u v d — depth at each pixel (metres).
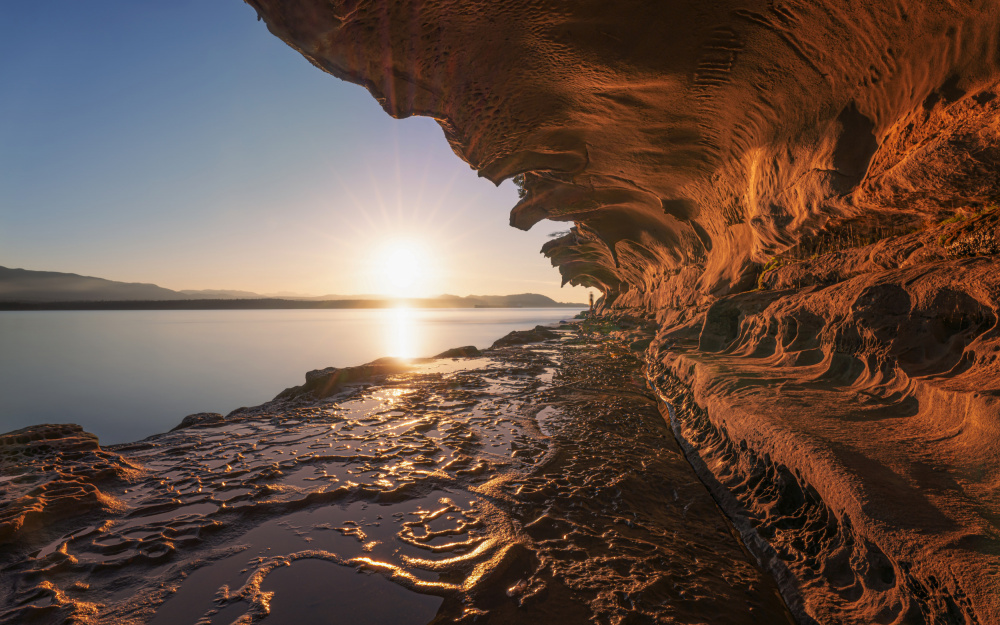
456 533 3.82
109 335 92.75
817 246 7.21
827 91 5.56
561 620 2.73
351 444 6.38
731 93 6.75
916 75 4.28
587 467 5.37
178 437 6.74
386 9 4.92
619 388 10.55
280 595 2.99
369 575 3.21
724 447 5.10
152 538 3.73
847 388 4.61
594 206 16.16
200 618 2.76
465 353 18.39
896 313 4.25
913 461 2.76
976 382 3.00
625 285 39.69
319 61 5.47
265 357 46.03
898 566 2.17
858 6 4.44
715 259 12.96
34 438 5.80
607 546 3.59
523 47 5.87
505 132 8.04
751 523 3.72
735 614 2.78
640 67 6.22
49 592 3.00
